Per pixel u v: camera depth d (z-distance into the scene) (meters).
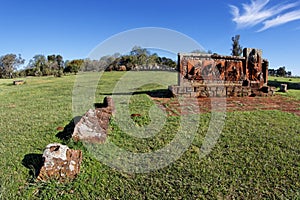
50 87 14.20
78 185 3.26
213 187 3.27
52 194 3.07
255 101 8.98
